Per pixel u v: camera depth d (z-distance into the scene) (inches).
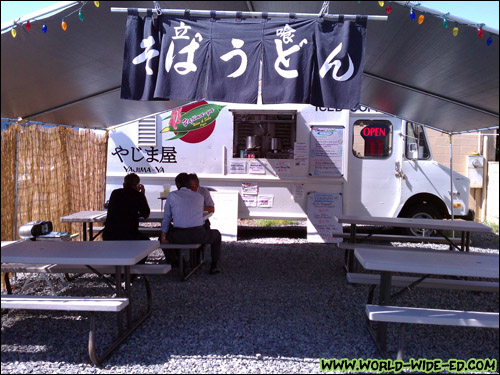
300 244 275.1
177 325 144.5
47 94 181.0
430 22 128.2
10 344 130.8
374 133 279.0
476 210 358.3
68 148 231.6
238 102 140.0
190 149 281.0
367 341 134.3
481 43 131.9
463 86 171.8
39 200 203.8
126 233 185.3
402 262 122.3
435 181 279.1
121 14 138.4
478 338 138.8
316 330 141.8
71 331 140.6
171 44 139.7
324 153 275.9
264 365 118.1
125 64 139.6
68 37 137.8
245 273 208.4
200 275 204.8
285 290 182.9
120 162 284.4
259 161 277.9
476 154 322.0
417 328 146.6
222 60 139.6
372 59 170.7
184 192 189.5
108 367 116.3
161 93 139.3
